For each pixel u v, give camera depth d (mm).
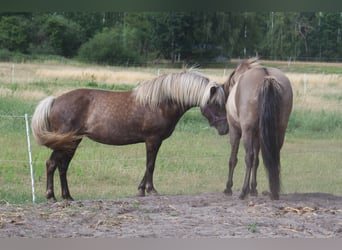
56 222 8555
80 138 11039
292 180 14133
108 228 8172
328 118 21703
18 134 18172
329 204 10117
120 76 32344
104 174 14219
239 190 12422
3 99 22625
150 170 11227
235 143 10820
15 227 8195
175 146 17344
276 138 9445
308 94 26719
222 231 7969
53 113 10984
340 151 17609
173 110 11125
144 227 8219
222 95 11227
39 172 14258
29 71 35062
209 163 15711
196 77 11133
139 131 11078
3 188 12734
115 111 11008
